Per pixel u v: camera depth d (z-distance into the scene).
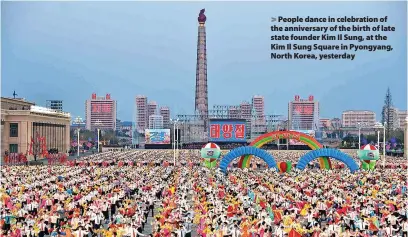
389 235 55.22
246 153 133.50
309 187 92.75
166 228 55.09
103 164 165.00
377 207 69.56
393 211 65.69
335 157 134.75
